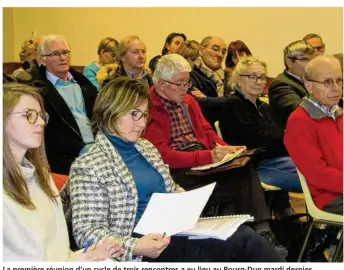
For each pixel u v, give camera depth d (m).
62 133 2.51
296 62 2.93
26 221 1.29
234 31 4.56
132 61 3.18
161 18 4.83
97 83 3.54
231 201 2.12
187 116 2.49
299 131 2.02
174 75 2.35
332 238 2.26
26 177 1.34
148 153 1.68
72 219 1.47
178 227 1.51
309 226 2.02
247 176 2.14
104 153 1.54
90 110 2.79
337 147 2.04
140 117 1.59
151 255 1.43
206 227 1.55
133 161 1.63
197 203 1.59
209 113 2.70
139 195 1.60
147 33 4.92
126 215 1.52
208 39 3.75
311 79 2.06
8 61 5.24
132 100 1.56
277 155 2.63
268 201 2.66
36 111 1.34
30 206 1.31
